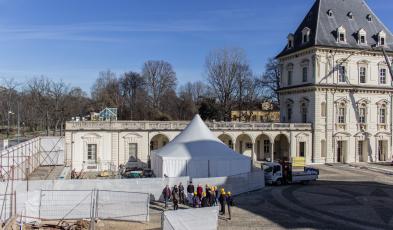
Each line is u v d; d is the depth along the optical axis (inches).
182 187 1328.7
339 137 2674.7
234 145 2534.5
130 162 2293.3
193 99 5620.1
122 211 1110.4
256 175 1660.9
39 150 2223.2
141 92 5167.3
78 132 2206.0
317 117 2628.0
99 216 1120.8
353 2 2933.1
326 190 1647.4
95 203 1123.9
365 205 1354.6
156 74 5241.1
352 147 2716.5
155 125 2333.9
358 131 2726.4
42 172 1916.8
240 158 1745.8
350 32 2760.8
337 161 2704.2
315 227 1071.6
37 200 1107.9
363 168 2420.0
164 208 1256.8
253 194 1546.5
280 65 3002.0
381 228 1067.9
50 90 4252.0
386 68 2792.8
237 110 4072.3
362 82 2726.4
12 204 1043.3
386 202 1405.0
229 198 1153.4
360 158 2775.6
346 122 2694.4
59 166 2191.2
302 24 2891.2
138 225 1058.1
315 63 2598.4
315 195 1530.5
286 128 2600.9
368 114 2753.4
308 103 2679.6
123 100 5191.9
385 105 2802.7
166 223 885.2
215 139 1834.4
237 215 1199.6
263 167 1844.2
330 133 2655.0
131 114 4783.5
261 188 1688.0
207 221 926.4
